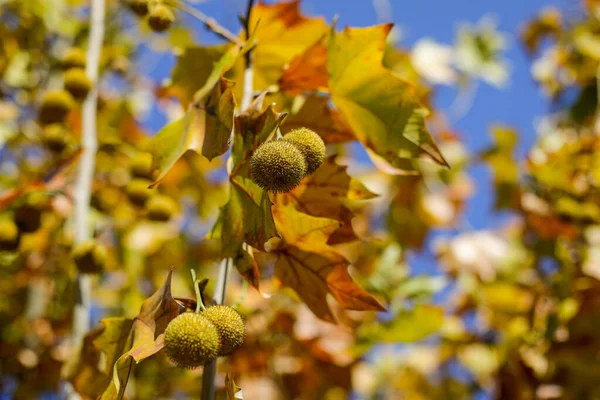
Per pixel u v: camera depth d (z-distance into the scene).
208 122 0.65
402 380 1.58
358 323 1.09
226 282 0.65
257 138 0.63
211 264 1.53
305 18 0.78
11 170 1.55
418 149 0.70
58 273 1.29
